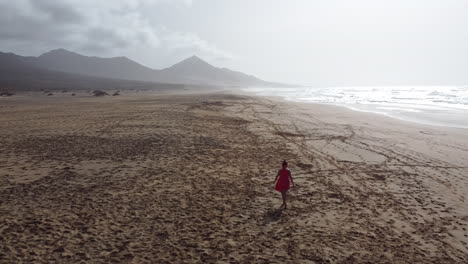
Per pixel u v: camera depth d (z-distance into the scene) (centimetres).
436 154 1652
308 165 1380
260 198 996
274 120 2900
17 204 861
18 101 4919
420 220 865
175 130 2025
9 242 661
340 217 871
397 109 4300
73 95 7225
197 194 1000
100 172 1164
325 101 6284
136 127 2084
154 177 1134
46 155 1366
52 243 669
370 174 1278
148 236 725
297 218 859
